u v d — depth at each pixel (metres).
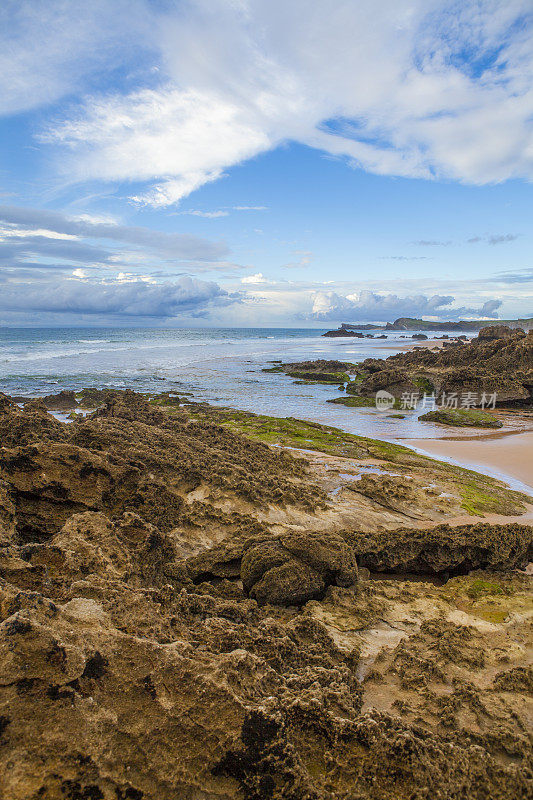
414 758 4.61
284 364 64.69
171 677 4.74
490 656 7.29
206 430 20.30
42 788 3.69
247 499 12.83
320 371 60.44
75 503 10.78
